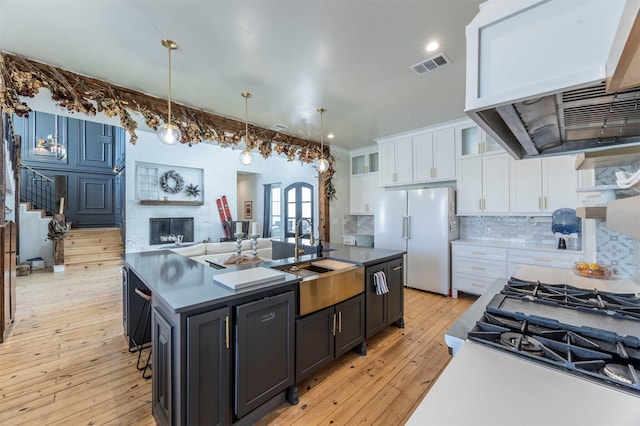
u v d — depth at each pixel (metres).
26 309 3.70
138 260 2.56
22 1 1.72
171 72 2.62
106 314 3.53
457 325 1.17
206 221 7.67
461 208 4.21
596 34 0.69
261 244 4.79
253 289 1.70
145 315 2.75
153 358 1.76
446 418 0.65
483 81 0.84
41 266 5.98
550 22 0.75
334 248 3.44
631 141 1.30
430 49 2.27
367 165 5.77
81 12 1.84
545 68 0.75
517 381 0.78
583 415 0.65
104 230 7.12
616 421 0.63
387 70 2.60
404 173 4.79
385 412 1.88
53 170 7.24
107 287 4.69
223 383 1.59
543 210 3.53
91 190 7.73
